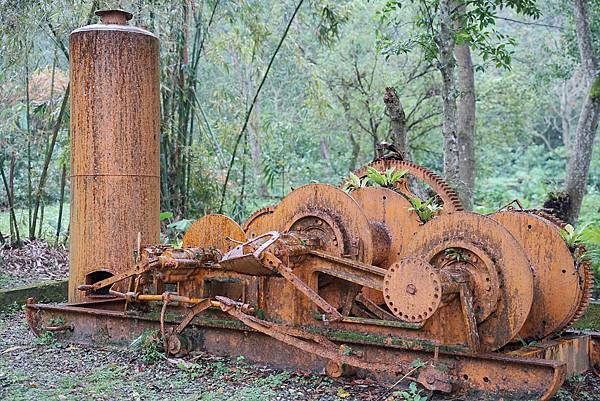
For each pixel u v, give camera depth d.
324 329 5.44
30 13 9.62
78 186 7.02
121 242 6.93
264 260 5.35
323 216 5.75
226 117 15.38
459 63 11.48
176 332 5.89
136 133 6.99
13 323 7.51
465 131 11.47
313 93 14.22
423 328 5.05
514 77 18.80
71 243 7.15
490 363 4.79
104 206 6.92
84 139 6.98
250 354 5.76
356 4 16.81
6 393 5.04
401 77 16.33
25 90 11.21
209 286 6.02
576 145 11.98
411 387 4.91
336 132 17.84
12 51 9.97
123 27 7.03
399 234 6.11
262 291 5.69
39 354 6.17
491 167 23.19
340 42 16.59
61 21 9.84
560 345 5.36
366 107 15.97
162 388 5.19
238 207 11.85
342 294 5.71
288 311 5.59
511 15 22.86
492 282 4.89
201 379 5.40
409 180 9.34
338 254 5.63
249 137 17.52
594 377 5.64
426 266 4.74
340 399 4.91
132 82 6.96
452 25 9.89
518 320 4.84
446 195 6.70
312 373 5.44
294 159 16.80
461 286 4.86
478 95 17.55
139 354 6.01
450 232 5.11
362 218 5.63
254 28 12.40
